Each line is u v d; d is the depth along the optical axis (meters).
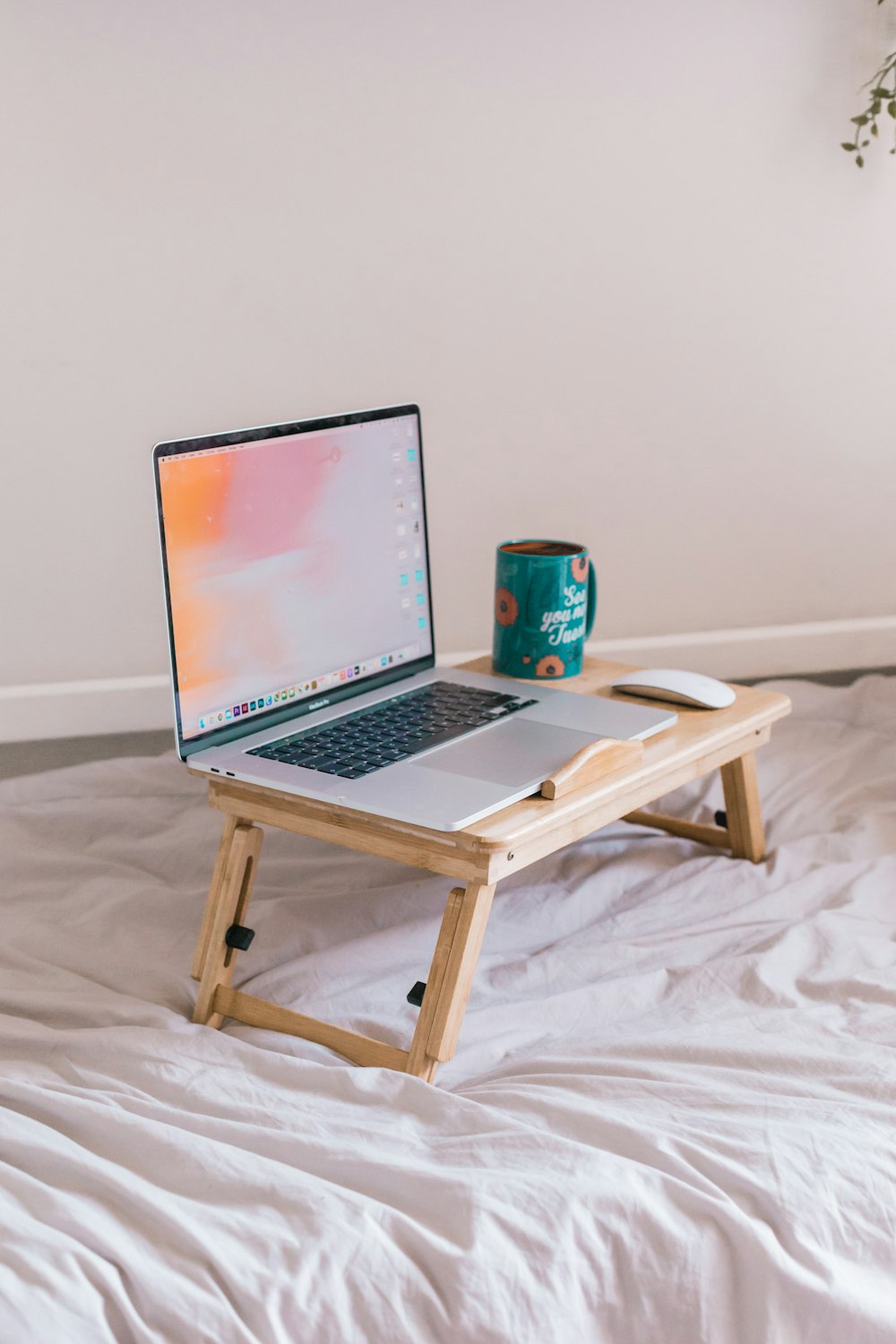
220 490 1.19
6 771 2.21
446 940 1.09
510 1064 1.16
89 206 2.15
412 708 1.33
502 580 1.43
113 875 1.58
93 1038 1.17
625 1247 0.92
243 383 2.30
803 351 2.52
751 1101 1.06
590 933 1.43
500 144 2.28
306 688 1.30
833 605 2.68
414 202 2.28
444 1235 0.92
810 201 2.44
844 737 2.02
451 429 2.41
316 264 2.27
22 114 2.09
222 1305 0.86
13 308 2.17
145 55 2.11
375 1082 1.09
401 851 1.10
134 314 2.22
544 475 2.48
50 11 2.05
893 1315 0.90
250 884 1.26
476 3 2.20
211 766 1.17
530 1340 0.87
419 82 2.22
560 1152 0.98
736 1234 0.92
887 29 2.36
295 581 1.28
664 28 2.29
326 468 1.30
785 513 2.61
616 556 2.55
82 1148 1.01
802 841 1.63
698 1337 0.90
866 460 2.62
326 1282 0.88
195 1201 0.96
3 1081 1.08
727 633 2.65
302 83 2.18
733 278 2.45
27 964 1.35
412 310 2.33
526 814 1.08
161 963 1.36
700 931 1.41
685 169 2.37
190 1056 1.14
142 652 2.38
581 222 2.35
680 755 1.25
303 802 1.14
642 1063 1.13
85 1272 0.88
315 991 1.28
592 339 2.42
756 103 2.36
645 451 2.51
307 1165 1.00
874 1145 1.00
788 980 1.29
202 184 2.19
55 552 2.30
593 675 1.47
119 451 2.28
